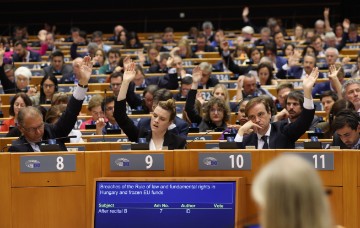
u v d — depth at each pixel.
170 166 6.03
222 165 5.96
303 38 23.70
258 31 25.45
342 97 9.98
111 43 23.97
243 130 7.18
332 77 11.04
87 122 11.12
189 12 30.86
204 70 14.51
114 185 5.95
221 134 9.27
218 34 22.20
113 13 30.91
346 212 5.87
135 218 5.92
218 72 16.73
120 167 6.05
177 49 18.80
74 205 6.08
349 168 5.84
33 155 6.05
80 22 30.84
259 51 18.11
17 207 6.08
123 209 5.93
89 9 30.84
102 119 9.72
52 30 27.72
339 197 5.88
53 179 6.07
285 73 16.58
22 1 30.66
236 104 12.39
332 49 16.84
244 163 5.93
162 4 30.86
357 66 15.47
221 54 17.28
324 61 18.83
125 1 30.91
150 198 5.91
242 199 5.86
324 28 24.64
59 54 17.19
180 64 15.75
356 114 7.15
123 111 7.56
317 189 2.77
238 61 18.64
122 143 8.38
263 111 7.16
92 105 10.62
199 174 6.00
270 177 2.79
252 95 12.41
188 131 9.27
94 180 5.97
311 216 2.76
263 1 30.58
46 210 6.08
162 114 7.02
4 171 6.05
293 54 17.97
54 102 11.39
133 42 22.70
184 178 5.88
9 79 15.41
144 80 15.38
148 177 5.99
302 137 9.69
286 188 2.76
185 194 5.88
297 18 30.52
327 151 5.85
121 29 24.45
